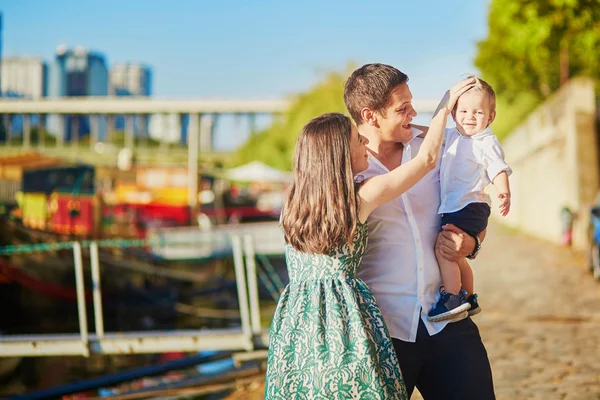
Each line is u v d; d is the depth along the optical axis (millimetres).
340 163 2557
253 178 35969
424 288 2715
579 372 6133
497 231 27688
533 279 13312
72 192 19672
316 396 2447
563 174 20094
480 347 2709
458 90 2789
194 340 7418
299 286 2586
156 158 46750
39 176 19797
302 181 2596
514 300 10758
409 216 2750
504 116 30875
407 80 2807
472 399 2619
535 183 24984
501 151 2814
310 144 2598
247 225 21031
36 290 16625
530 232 26109
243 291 7562
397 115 2760
